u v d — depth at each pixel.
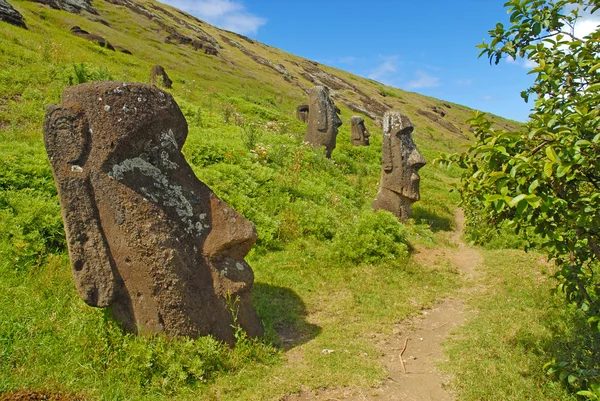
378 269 6.80
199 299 3.95
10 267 4.80
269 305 5.27
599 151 2.68
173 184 4.01
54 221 5.56
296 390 3.64
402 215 10.32
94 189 3.70
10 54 13.55
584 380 3.35
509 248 8.78
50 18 30.11
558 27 3.56
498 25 3.73
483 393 3.57
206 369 3.69
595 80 3.19
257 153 10.72
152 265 3.77
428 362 4.36
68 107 3.67
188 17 64.56
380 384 3.86
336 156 15.87
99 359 3.58
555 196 2.90
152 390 3.42
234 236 4.12
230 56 48.25
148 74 21.59
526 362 4.07
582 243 3.32
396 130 10.27
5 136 8.38
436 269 7.34
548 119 2.96
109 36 31.84
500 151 2.91
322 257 6.97
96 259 3.70
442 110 69.31
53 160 3.63
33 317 4.01
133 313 3.81
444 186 16.88
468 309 5.79
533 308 5.55
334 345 4.52
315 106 15.13
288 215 8.11
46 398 3.17
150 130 3.90
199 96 20.84
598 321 3.07
